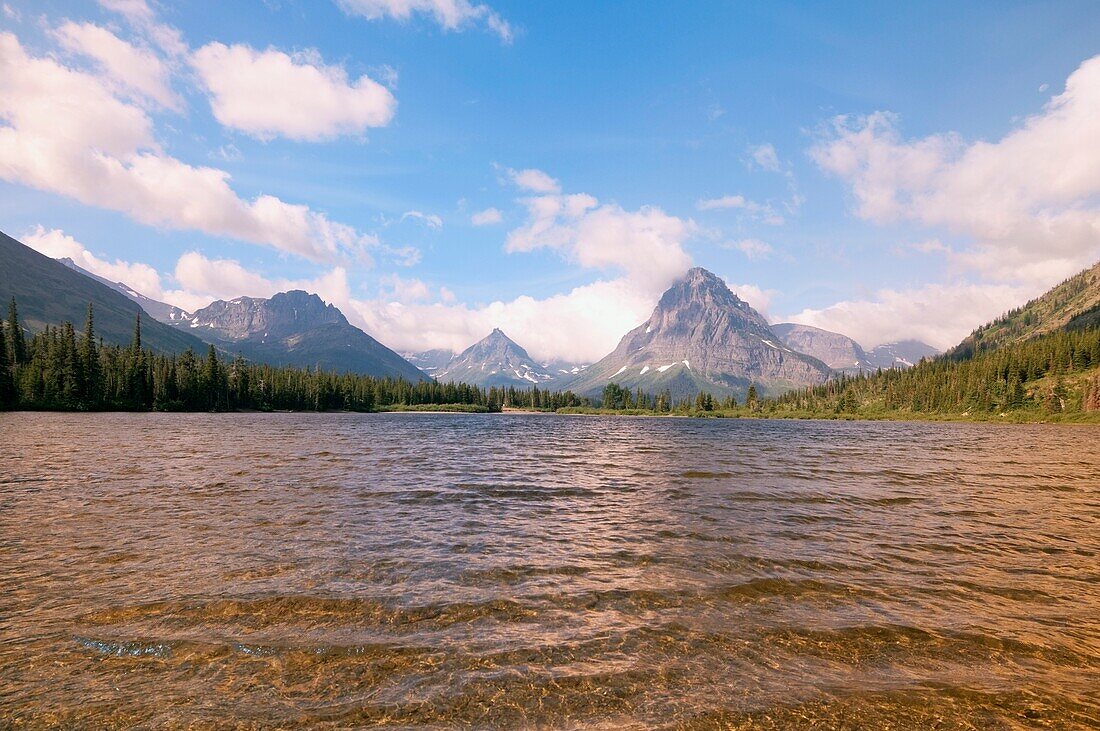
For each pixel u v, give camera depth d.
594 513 24.98
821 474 40.56
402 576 15.41
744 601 13.91
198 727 8.21
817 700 9.35
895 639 11.83
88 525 20.69
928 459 54.62
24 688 9.19
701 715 8.82
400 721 8.49
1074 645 11.66
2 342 147.88
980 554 18.52
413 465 43.41
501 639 11.44
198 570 15.53
